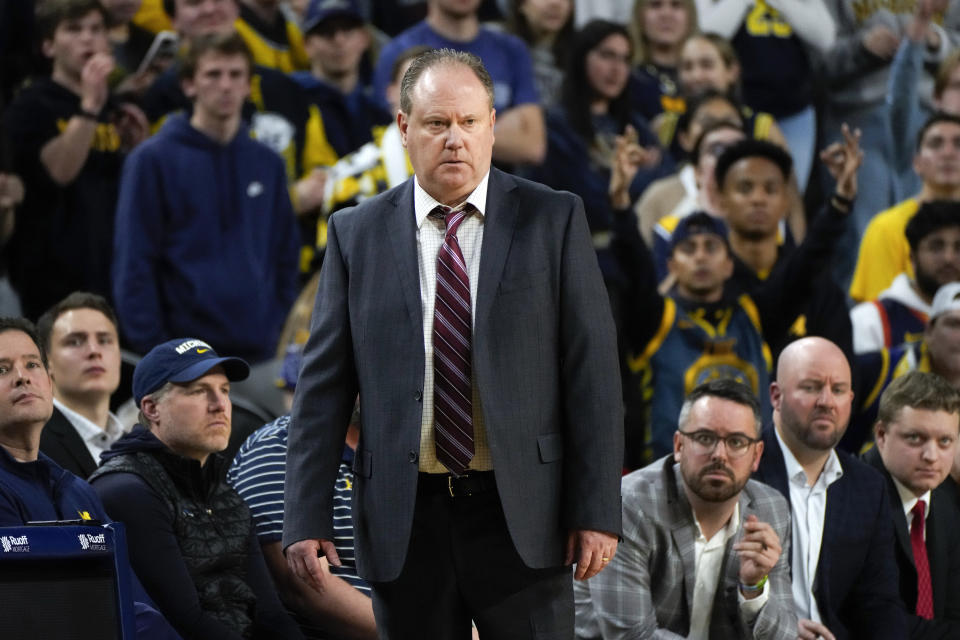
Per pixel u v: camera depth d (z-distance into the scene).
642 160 20.73
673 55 25.77
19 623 8.34
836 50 26.48
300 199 21.91
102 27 21.00
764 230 22.39
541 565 8.16
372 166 21.52
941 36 26.62
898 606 14.93
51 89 20.72
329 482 8.49
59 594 8.52
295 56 23.72
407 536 8.18
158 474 12.30
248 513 12.93
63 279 20.56
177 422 12.45
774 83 26.20
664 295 20.94
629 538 13.38
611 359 8.30
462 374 8.20
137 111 21.30
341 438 8.56
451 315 8.23
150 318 20.05
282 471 13.32
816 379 14.85
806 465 15.11
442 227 8.44
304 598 12.94
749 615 13.21
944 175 25.11
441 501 8.34
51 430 14.38
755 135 25.81
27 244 20.44
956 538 16.03
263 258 21.03
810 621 14.17
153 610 10.80
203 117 20.70
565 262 8.35
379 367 8.31
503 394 8.14
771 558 13.08
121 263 20.11
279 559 13.09
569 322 8.31
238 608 12.48
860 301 24.56
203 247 20.48
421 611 8.34
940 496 16.12
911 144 26.33
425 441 8.27
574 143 24.12
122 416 17.55
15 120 20.42
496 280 8.23
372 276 8.44
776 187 22.47
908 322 23.22
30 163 20.38
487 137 8.34
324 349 8.55
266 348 20.78
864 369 21.91
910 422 15.48
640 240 20.47
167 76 21.84
